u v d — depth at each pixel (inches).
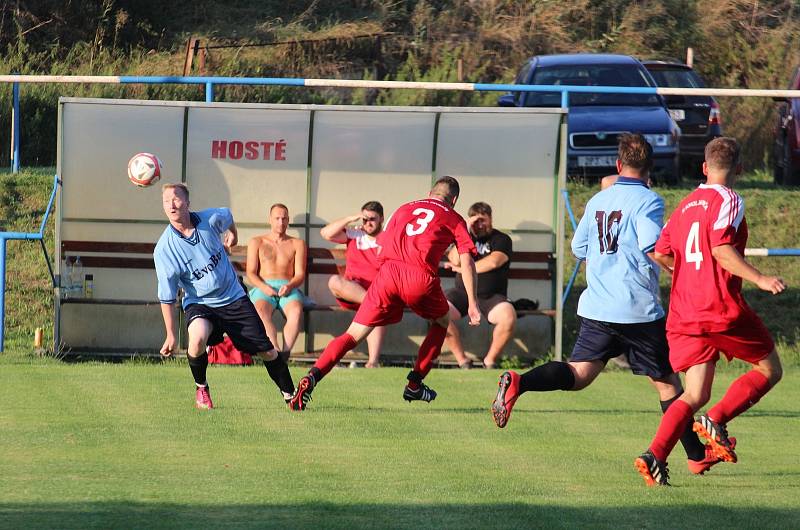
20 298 1748.3
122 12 3720.5
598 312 876.6
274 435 949.8
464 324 1672.0
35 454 844.0
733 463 887.1
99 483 745.0
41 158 2588.6
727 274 788.0
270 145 1683.1
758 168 3287.4
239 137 1679.4
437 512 681.0
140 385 1231.5
